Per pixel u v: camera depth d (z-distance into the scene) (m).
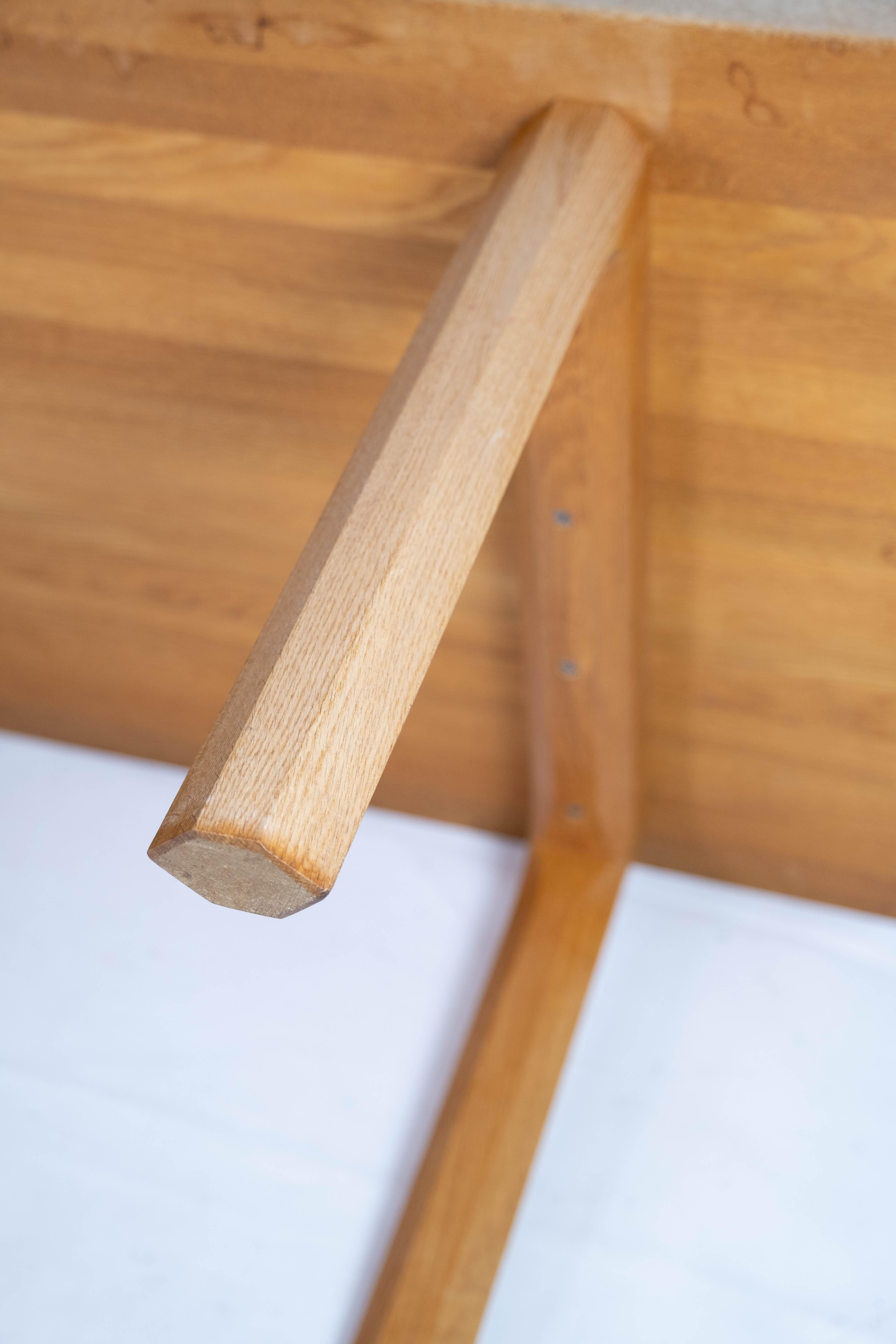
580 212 1.10
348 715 0.93
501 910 1.56
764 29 1.08
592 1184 1.44
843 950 1.53
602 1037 1.50
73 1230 1.43
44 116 1.20
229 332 1.29
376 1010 1.52
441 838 1.60
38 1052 1.51
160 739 1.64
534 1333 1.39
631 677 1.34
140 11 1.14
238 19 1.13
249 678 0.95
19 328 1.33
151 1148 1.47
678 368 1.23
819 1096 1.47
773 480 1.27
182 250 1.25
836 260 1.16
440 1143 1.40
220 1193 1.45
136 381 1.34
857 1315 1.39
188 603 1.49
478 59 1.12
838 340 1.19
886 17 1.08
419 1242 1.36
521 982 1.45
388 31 1.12
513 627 1.42
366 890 1.58
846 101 1.10
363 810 0.92
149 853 0.90
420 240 1.21
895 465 1.24
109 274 1.28
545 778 1.44
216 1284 1.42
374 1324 1.35
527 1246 1.42
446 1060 1.50
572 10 1.10
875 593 1.31
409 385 1.06
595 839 1.48
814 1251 1.42
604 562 1.27
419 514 1.02
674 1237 1.42
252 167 1.20
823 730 1.41
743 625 1.36
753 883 1.55
